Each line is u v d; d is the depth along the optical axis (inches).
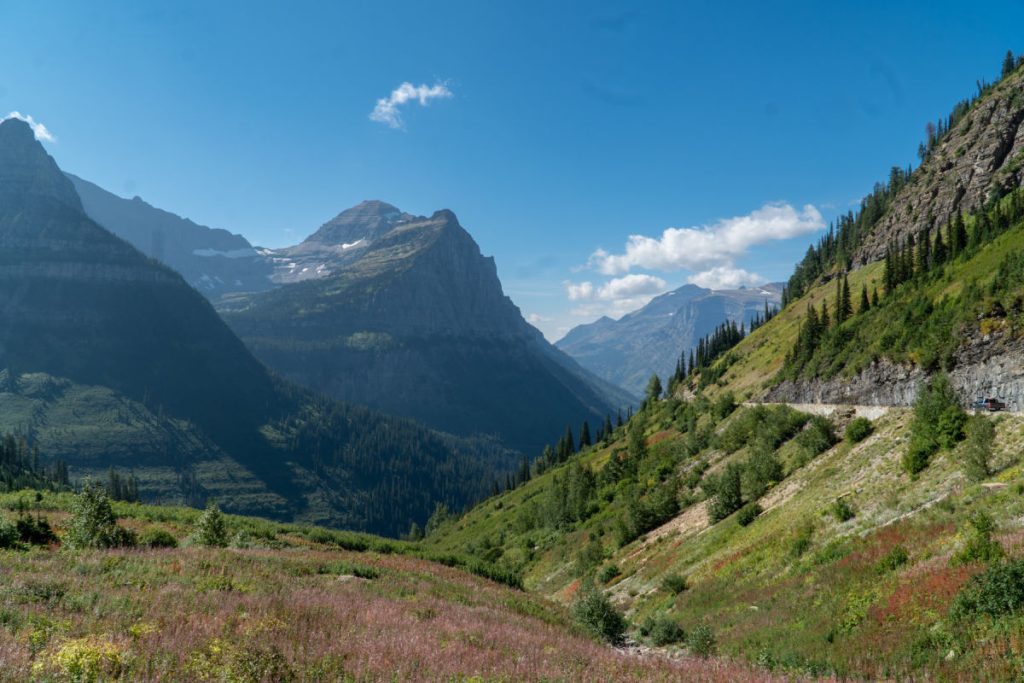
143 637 488.1
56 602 578.9
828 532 1360.7
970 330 2025.1
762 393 3661.4
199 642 493.7
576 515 3671.3
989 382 1847.9
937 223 5693.9
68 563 792.9
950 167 6205.7
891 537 1051.9
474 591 1270.9
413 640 609.3
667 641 1120.2
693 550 1963.6
